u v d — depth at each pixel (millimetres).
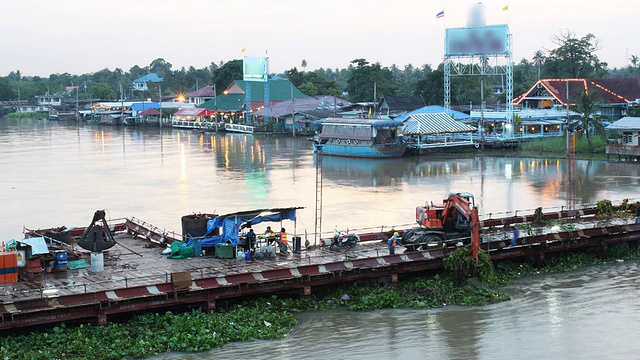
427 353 34844
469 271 43594
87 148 131500
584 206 66500
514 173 92562
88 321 36188
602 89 140125
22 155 118438
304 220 62719
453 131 117812
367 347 35375
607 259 50062
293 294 41125
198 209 69000
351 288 42188
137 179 89625
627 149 100938
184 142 144625
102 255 42188
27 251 41188
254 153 121188
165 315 37156
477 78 187000
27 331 35031
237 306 39062
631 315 39750
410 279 44062
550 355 34750
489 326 38156
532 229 50375
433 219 46969
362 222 61875
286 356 34219
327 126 120750
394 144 112125
